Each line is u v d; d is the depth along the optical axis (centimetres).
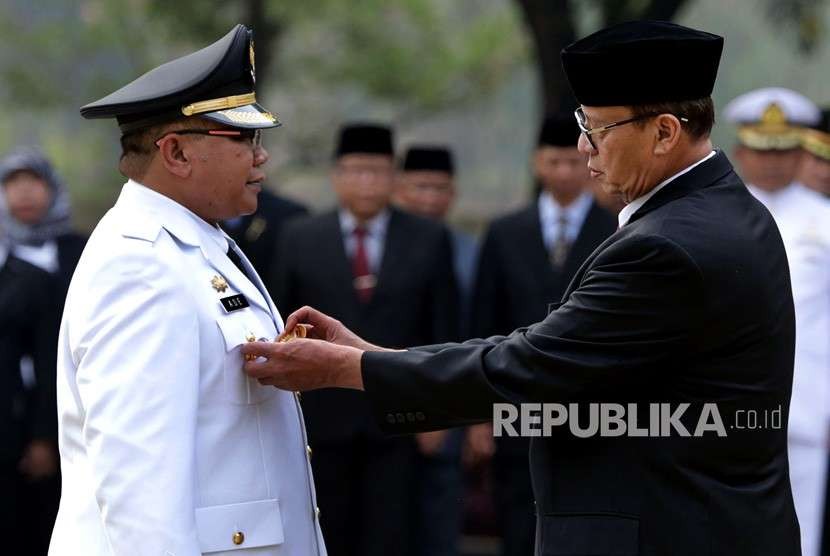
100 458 966
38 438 2100
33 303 2112
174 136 1038
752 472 1015
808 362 1861
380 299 2042
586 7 3272
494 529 2394
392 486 2019
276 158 4831
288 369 1040
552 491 1023
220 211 1066
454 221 5566
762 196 1917
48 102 4512
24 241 2139
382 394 1050
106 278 998
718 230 991
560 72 3138
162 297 993
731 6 5325
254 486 1030
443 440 2092
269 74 4356
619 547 993
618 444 1006
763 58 5297
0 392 2097
